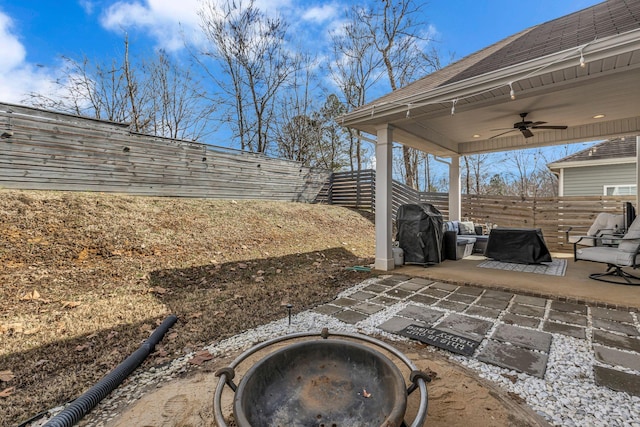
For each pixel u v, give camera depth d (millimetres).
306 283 4586
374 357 1618
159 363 2375
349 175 11906
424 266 5535
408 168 13352
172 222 6199
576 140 6266
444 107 4316
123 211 5910
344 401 1494
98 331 2865
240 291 4188
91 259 4441
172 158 7855
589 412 1734
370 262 6215
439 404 1833
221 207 7773
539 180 19375
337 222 9344
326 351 1724
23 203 4984
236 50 14242
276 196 10430
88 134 6395
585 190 9938
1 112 5301
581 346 2486
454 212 8078
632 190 9180
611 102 4527
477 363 2281
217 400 1438
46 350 2502
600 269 5172
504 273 4949
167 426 1705
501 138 7152
